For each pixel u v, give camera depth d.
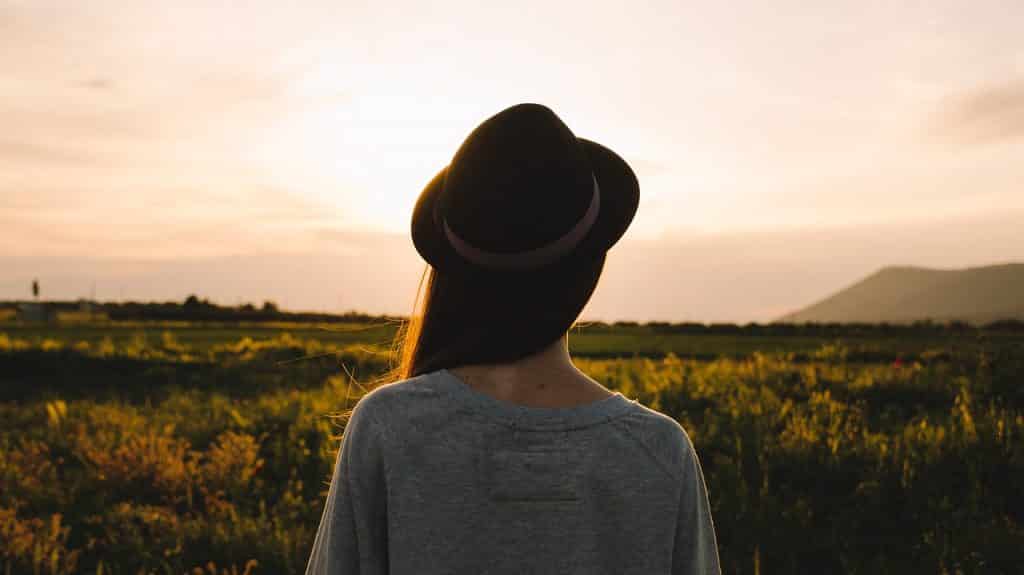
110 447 7.24
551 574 0.98
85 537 5.27
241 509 5.82
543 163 0.99
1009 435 6.33
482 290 1.04
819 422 7.66
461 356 1.06
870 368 12.75
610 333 36.66
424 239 1.11
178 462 6.46
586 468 1.01
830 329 40.22
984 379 9.98
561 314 1.04
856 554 4.52
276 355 18.75
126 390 14.83
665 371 11.94
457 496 0.99
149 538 5.20
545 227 0.97
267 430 8.92
